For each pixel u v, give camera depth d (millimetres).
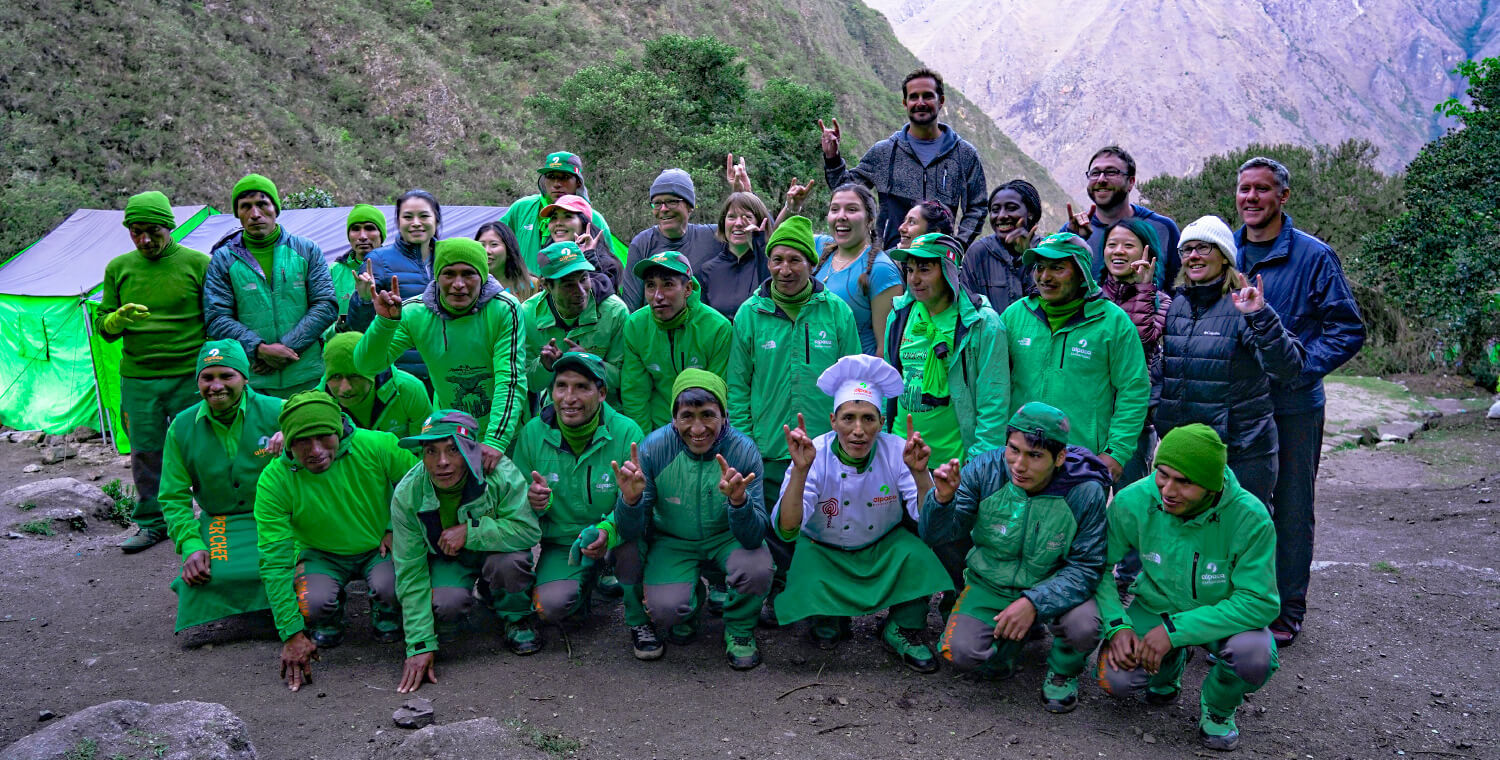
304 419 3975
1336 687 4051
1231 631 3449
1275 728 3686
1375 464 9188
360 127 41812
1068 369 4066
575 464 4234
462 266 4301
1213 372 4195
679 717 3619
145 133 31953
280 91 39281
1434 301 13398
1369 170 18484
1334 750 3529
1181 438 3459
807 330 4434
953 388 4203
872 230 5070
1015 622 3645
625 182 30375
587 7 62562
